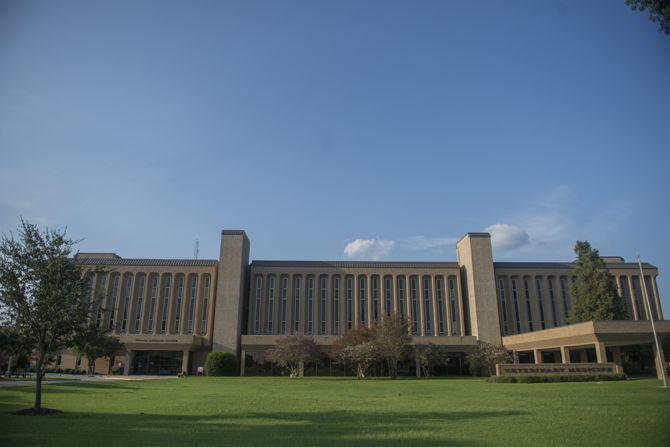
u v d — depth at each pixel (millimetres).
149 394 30844
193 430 15391
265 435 14430
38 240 21281
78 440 13406
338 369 70438
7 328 20391
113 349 65312
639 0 16469
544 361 73500
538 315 80312
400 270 82562
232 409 21734
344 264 82562
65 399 25906
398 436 14125
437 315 80375
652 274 81375
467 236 81688
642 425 15734
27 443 12945
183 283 78500
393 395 30594
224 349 73250
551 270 82438
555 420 17125
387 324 60531
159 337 69375
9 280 20438
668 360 64562
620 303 61531
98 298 23062
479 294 77812
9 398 25297
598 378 44375
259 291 80125
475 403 24203
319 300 80188
